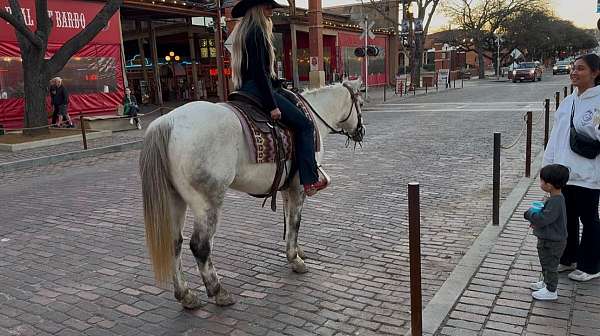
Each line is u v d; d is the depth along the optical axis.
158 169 3.92
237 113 4.25
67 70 20.36
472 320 4.06
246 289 4.88
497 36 67.19
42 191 9.59
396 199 8.01
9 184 10.43
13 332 4.17
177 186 4.07
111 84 22.19
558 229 4.18
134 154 13.98
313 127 4.75
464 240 5.99
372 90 40.50
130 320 4.34
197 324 4.23
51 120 19.36
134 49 36.03
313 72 29.03
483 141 13.07
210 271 4.41
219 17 24.64
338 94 5.58
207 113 4.07
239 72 4.45
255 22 4.27
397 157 11.51
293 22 31.22
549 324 3.94
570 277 4.69
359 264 5.43
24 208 8.26
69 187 9.86
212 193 4.10
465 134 14.45
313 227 6.73
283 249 5.96
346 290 4.79
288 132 4.62
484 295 4.48
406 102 27.98
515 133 14.09
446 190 8.36
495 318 4.08
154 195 3.90
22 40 16.16
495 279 4.79
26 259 5.88
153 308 4.56
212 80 34.81
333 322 4.18
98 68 21.59
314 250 5.88
